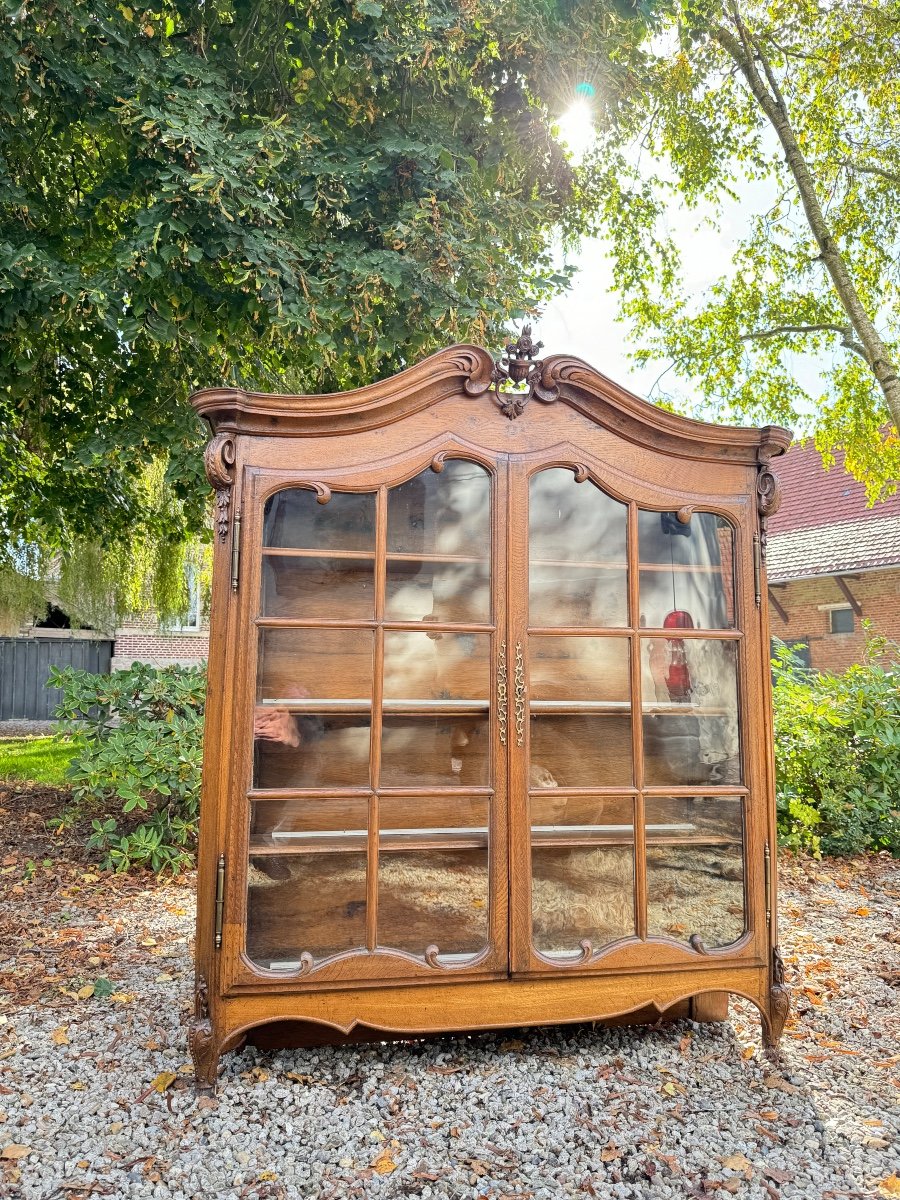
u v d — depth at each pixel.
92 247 6.39
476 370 2.90
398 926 2.73
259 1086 2.65
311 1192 2.14
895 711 6.90
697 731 3.06
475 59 6.08
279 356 7.25
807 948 4.20
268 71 6.07
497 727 2.83
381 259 5.49
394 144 5.65
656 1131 2.45
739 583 3.14
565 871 2.87
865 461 11.78
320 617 2.77
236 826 2.62
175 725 5.55
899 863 6.30
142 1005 3.32
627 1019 3.20
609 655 2.99
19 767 8.94
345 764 2.76
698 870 3.00
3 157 5.52
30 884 5.05
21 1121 2.42
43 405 7.22
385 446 2.85
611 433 3.04
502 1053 2.95
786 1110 2.59
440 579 2.87
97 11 5.16
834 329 10.66
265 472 2.74
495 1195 2.13
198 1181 2.16
